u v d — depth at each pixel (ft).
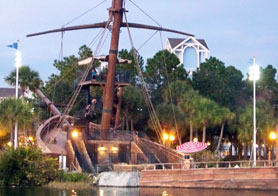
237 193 144.46
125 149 200.95
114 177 166.71
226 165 213.87
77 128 211.82
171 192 147.54
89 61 226.79
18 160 167.73
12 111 193.67
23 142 236.63
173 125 252.83
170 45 408.87
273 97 305.73
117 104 232.53
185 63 407.44
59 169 173.58
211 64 313.32
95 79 220.23
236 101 298.35
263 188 153.79
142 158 192.95
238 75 317.42
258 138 265.75
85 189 156.56
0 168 167.32
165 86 276.82
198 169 161.07
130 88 261.85
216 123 255.29
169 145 235.40
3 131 208.13
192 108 251.39
